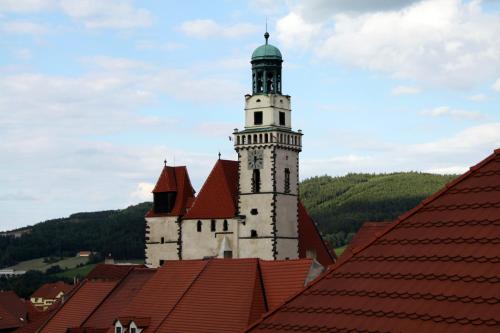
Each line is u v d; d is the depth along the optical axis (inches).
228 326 3885.3
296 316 1430.9
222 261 4311.0
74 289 5836.6
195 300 4178.2
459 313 1232.2
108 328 4894.2
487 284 1249.4
